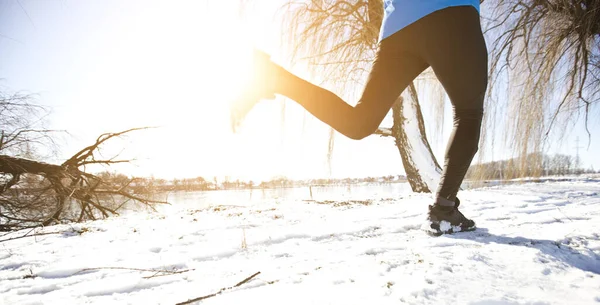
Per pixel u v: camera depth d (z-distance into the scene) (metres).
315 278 1.33
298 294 1.15
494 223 2.46
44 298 1.25
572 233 2.01
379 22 7.20
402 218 2.76
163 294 1.23
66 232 2.65
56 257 1.85
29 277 1.53
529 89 5.39
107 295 1.27
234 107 1.42
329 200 4.69
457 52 1.65
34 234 2.55
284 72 1.45
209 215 3.36
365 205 3.85
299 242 2.05
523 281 1.28
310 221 2.77
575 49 5.11
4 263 1.75
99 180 9.08
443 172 2.08
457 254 1.62
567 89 5.42
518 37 5.58
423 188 7.32
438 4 1.62
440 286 1.19
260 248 1.93
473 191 5.08
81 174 8.73
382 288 1.18
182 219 3.16
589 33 4.80
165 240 2.21
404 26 1.66
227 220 2.93
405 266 1.44
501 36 5.75
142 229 2.68
